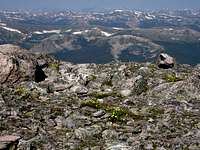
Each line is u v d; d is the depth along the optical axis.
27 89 26.03
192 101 24.88
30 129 19.11
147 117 21.83
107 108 22.88
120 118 21.20
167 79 28.98
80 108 22.81
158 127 20.03
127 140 18.33
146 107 23.73
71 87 27.66
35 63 29.17
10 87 26.53
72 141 18.22
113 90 27.55
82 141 18.33
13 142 16.95
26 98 24.36
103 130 19.61
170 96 25.72
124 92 26.78
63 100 24.44
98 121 20.91
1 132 18.34
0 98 23.19
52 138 18.38
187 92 26.06
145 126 20.19
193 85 26.66
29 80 28.05
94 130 19.41
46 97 25.03
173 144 17.80
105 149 17.25
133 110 23.11
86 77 29.17
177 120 21.09
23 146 16.91
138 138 18.52
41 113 21.41
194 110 23.27
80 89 26.95
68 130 19.67
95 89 27.88
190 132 19.14
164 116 21.98
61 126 20.19
